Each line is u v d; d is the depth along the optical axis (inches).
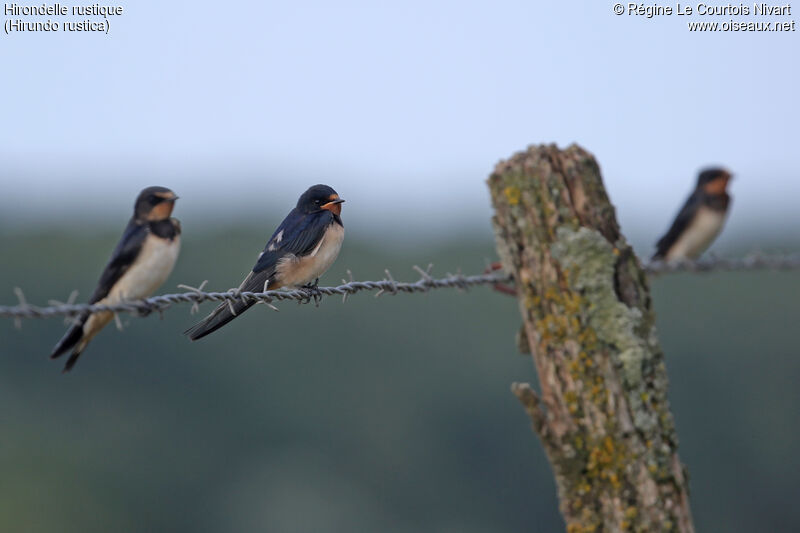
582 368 228.1
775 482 972.6
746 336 1010.1
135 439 975.0
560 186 239.3
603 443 224.5
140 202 283.9
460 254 1318.9
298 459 996.6
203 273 1138.0
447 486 970.7
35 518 905.5
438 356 1014.4
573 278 233.6
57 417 974.4
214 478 978.7
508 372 1006.4
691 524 224.2
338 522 954.1
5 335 1022.4
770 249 1019.9
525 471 970.1
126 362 993.5
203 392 996.6
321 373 1011.3
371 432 994.1
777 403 1003.9
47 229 1172.5
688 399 1007.0
